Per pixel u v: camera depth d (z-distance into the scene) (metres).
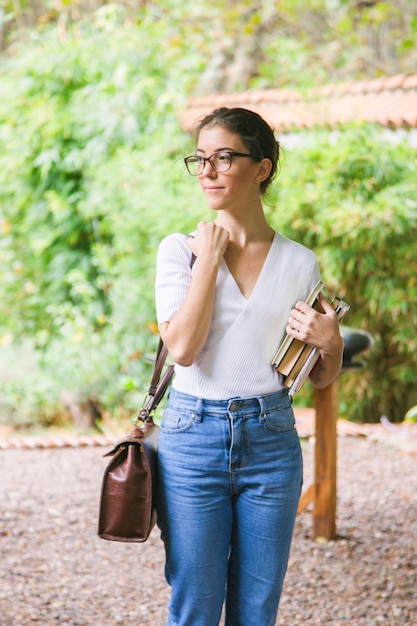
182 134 10.08
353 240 8.01
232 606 2.99
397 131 8.67
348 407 8.80
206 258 2.74
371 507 6.08
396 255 8.14
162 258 2.89
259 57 14.66
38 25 13.59
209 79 14.24
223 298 2.82
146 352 9.28
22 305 10.55
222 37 14.32
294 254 2.92
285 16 14.67
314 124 8.97
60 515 5.84
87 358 9.42
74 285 9.98
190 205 8.60
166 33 13.31
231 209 2.86
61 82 10.25
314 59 14.45
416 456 7.31
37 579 4.77
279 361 2.85
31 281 10.48
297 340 2.88
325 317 2.87
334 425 5.33
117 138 9.92
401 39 14.52
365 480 6.72
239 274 2.86
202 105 10.41
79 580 4.78
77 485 6.55
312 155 8.37
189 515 2.83
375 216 7.76
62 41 10.99
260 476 2.85
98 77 10.21
